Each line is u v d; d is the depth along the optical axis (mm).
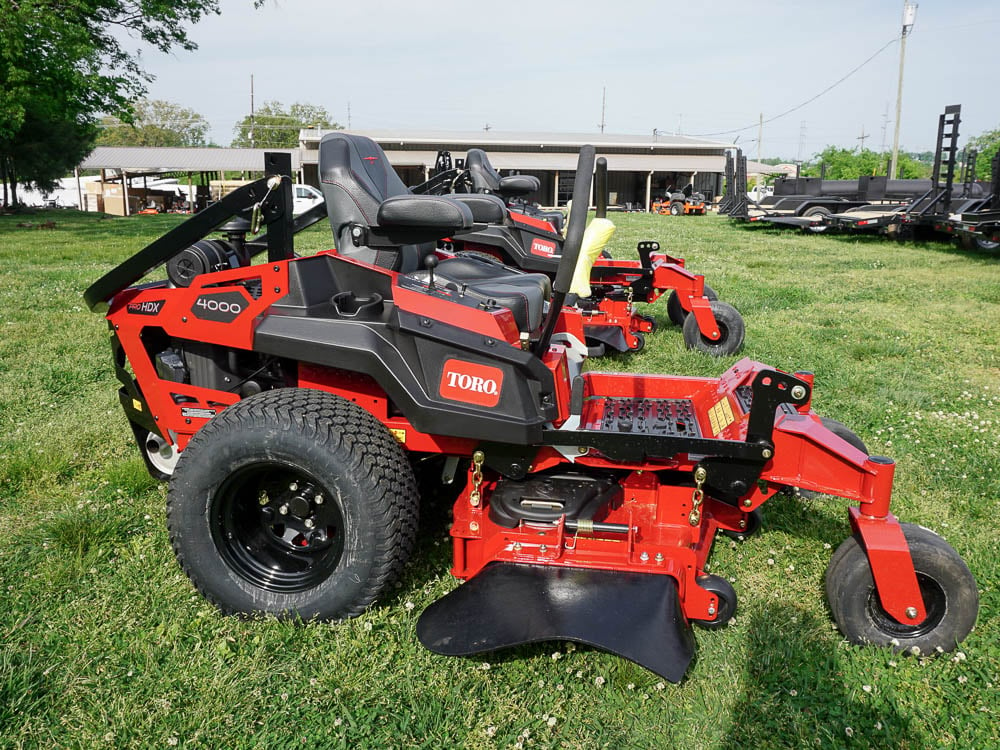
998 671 2445
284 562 2703
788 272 11594
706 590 2592
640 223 23203
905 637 2523
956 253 14516
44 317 7070
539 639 2270
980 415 4883
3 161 29250
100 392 4992
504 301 3213
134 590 2832
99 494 3590
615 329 6043
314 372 2820
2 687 2293
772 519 3469
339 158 3219
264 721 2221
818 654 2529
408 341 2549
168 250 2883
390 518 2475
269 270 2662
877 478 2496
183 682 2359
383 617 2643
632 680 2393
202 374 3078
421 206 2705
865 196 20656
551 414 2629
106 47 22969
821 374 5680
